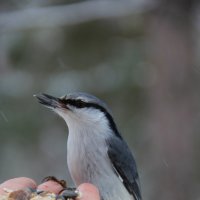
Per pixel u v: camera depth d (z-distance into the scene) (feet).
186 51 50.47
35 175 53.31
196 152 50.37
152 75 52.49
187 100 50.34
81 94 26.40
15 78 52.34
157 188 49.42
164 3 49.80
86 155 25.98
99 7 49.67
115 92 53.11
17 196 22.40
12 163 52.16
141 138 52.85
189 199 48.93
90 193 22.89
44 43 52.80
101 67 53.26
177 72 50.47
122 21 53.72
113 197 26.00
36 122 51.60
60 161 54.90
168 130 50.21
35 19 49.65
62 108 26.27
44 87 52.42
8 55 52.11
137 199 27.58
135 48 53.06
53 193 23.11
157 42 51.08
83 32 53.42
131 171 27.12
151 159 50.80
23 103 51.93
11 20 49.57
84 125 26.12
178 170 49.21
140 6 49.70
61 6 49.88
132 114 53.62
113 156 26.14
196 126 51.26
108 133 26.43
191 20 50.24
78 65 53.83
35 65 52.80
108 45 54.08
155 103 51.19
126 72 52.65
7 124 50.70
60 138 54.03
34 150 52.60
